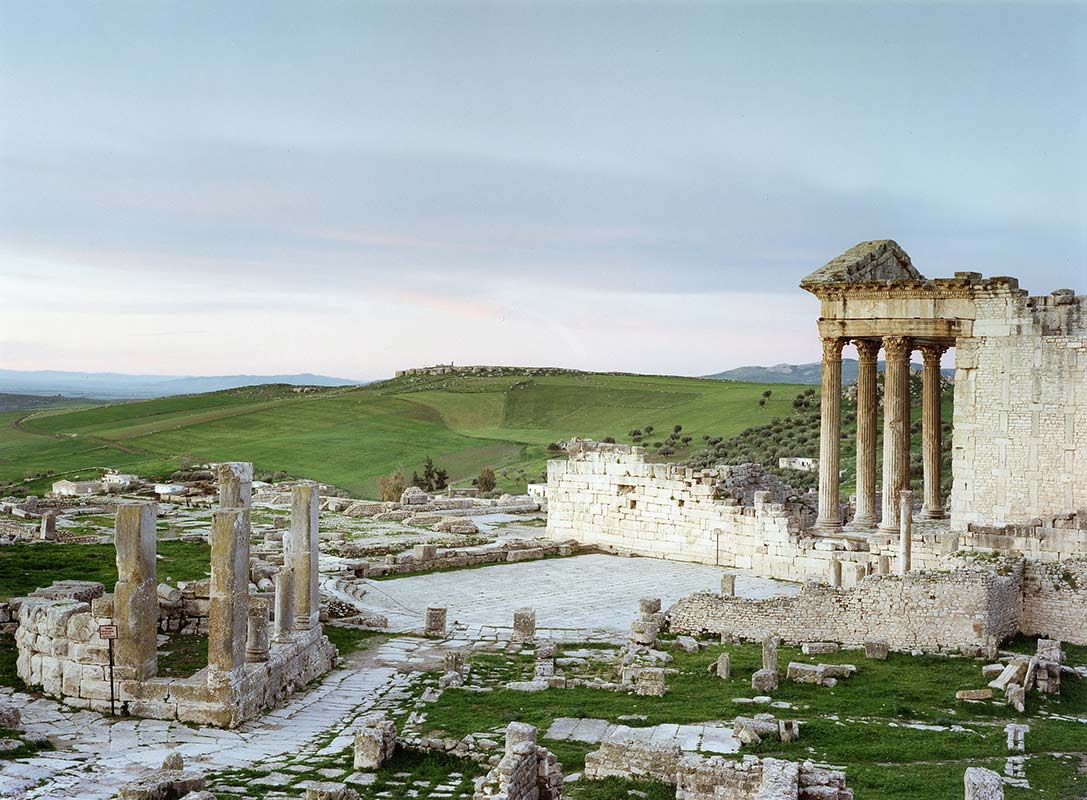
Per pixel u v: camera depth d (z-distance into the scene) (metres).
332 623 49.44
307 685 38.09
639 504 76.19
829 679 39.25
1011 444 59.62
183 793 24.66
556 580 65.50
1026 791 27.06
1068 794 27.05
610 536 77.81
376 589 61.38
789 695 37.28
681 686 38.88
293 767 28.30
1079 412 58.00
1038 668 38.16
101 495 96.19
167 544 63.22
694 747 30.39
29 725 30.52
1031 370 59.25
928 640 45.38
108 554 56.12
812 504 78.19
